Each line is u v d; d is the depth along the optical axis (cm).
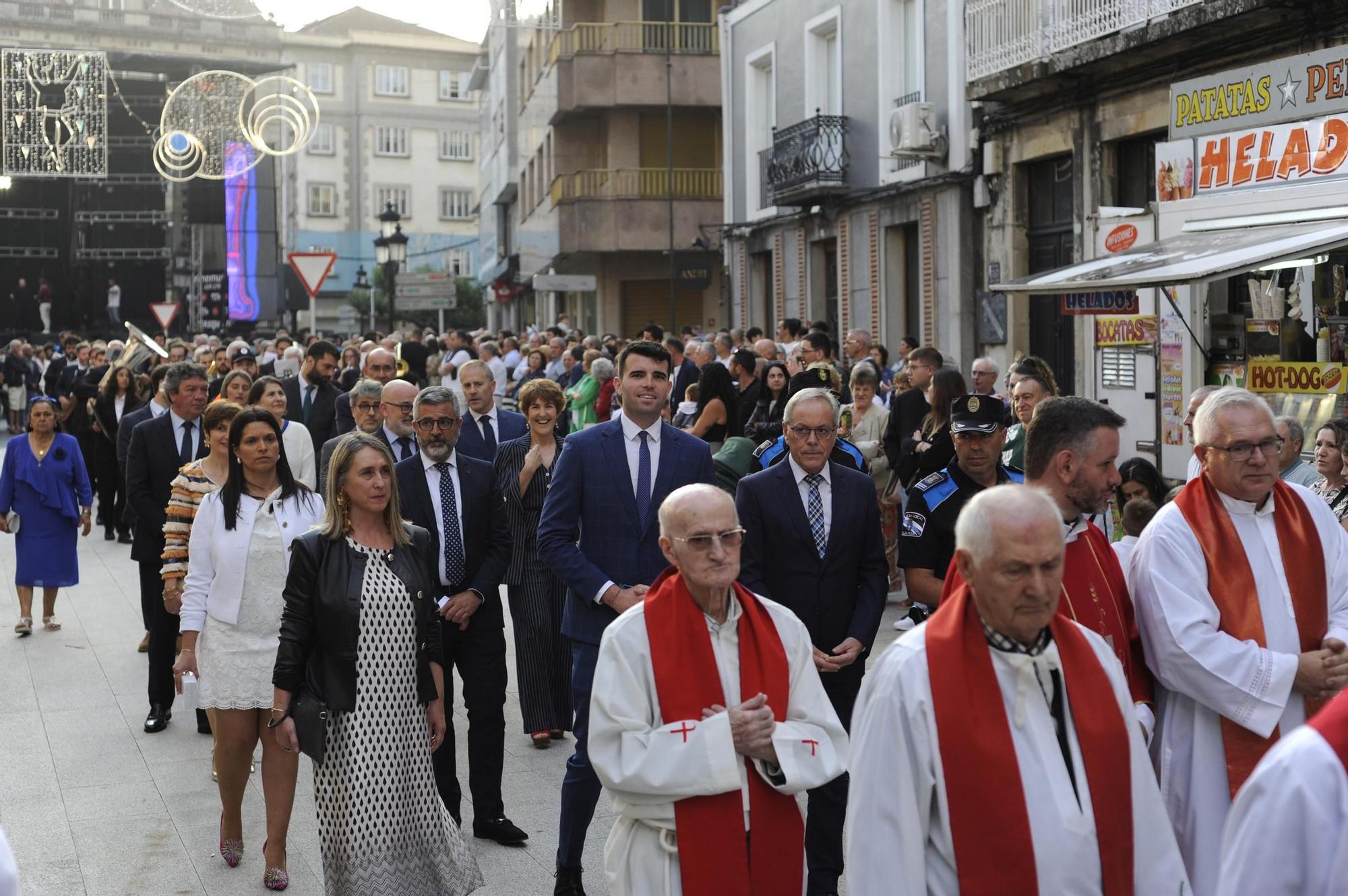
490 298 6594
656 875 405
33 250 6881
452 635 687
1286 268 1306
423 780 570
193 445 930
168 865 657
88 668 1073
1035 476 449
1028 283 1134
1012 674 342
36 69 4031
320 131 9138
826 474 602
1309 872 242
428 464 697
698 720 406
